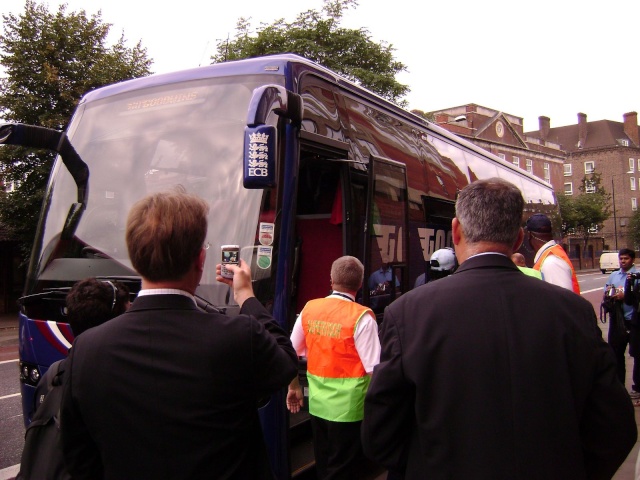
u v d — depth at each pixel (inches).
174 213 71.2
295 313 195.5
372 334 145.3
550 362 69.6
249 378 70.9
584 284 1309.1
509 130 2149.4
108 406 66.9
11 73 613.9
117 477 66.8
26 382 161.0
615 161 3270.2
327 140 172.6
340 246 191.3
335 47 866.1
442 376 71.0
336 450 146.6
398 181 208.2
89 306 91.9
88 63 645.9
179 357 68.1
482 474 67.0
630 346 275.9
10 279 759.1
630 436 71.4
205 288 145.8
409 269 213.2
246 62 172.1
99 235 164.7
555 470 66.9
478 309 72.6
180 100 173.2
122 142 175.5
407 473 74.6
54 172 181.5
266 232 146.5
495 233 77.5
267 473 76.4
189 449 66.7
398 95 894.4
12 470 199.8
